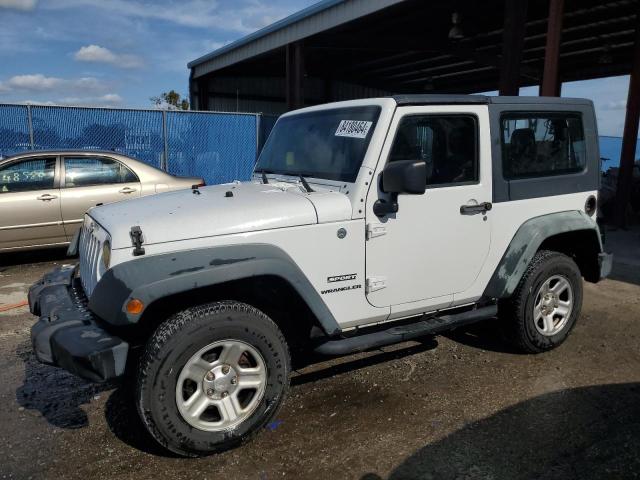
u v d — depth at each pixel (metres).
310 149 3.86
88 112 11.75
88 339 2.76
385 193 3.41
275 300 3.40
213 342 2.89
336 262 3.31
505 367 4.20
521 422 3.38
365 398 3.71
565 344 4.68
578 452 3.05
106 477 2.86
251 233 3.06
